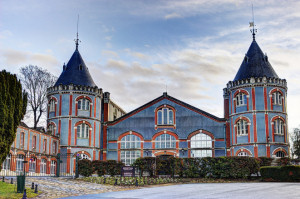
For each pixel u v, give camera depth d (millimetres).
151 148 48594
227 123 47812
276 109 45188
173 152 47906
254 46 48750
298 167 32031
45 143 43625
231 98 47531
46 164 43688
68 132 47156
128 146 49250
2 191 21172
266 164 37625
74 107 48000
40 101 56281
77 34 53312
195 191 23500
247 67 47594
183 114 49094
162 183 32281
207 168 36875
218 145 47281
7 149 25234
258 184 28953
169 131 48719
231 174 35781
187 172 37125
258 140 44062
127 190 25625
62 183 27984
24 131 38812
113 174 38500
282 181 32531
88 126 48438
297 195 20047
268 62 47844
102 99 52438
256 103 45062
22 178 21328
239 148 45125
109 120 53219
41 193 22219
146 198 20047
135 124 49875
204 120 48406
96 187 26859
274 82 45594
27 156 38969
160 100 50094
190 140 48062
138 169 38750
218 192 22578
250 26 50188
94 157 48031
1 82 25141
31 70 56250
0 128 24469
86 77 50719
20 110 26875
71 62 51406
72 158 46375
